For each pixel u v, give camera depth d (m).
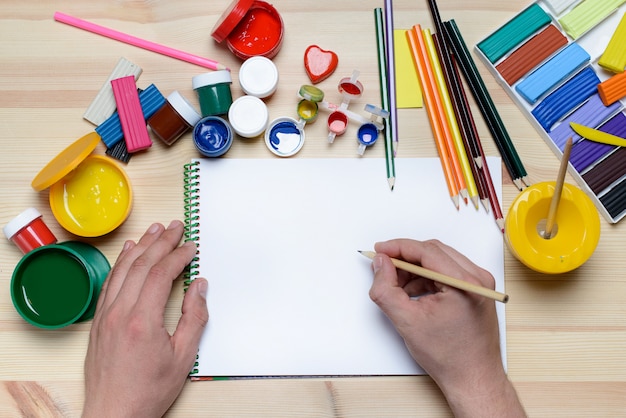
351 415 0.80
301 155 0.84
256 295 0.82
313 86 0.82
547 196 0.76
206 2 0.85
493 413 0.72
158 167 0.84
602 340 0.81
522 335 0.81
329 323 0.81
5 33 0.85
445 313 0.71
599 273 0.81
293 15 0.85
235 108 0.82
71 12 0.86
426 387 0.80
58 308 0.80
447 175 0.83
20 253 0.84
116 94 0.83
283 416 0.80
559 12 0.84
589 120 0.82
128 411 0.72
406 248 0.76
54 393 0.81
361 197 0.83
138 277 0.76
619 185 0.81
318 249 0.82
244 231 0.83
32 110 0.85
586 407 0.80
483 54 0.83
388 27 0.83
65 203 0.83
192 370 0.80
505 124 0.84
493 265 0.82
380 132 0.84
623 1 0.83
